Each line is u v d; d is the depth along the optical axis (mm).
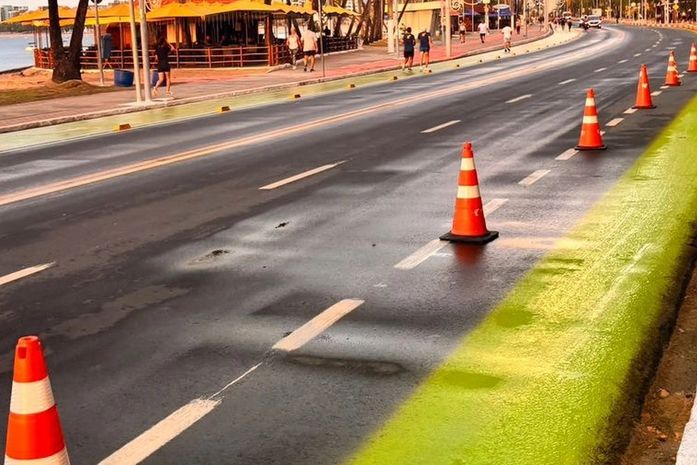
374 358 5598
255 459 4348
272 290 7207
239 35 54500
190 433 4664
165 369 5582
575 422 4574
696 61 32406
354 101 26609
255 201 11102
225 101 30109
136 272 8000
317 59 56594
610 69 36281
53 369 5668
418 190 11352
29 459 3373
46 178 14000
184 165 14602
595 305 6488
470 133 17078
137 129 21562
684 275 7277
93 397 5191
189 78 42906
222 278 7652
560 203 10172
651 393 5066
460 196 8641
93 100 30984
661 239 8344
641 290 6785
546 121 18578
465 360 5500
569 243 8328
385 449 4371
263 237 9133
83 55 55594
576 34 104688
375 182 12055
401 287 7137
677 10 154625
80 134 21062
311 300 6883
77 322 6637
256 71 46500
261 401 5027
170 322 6512
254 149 16141
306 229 9398
